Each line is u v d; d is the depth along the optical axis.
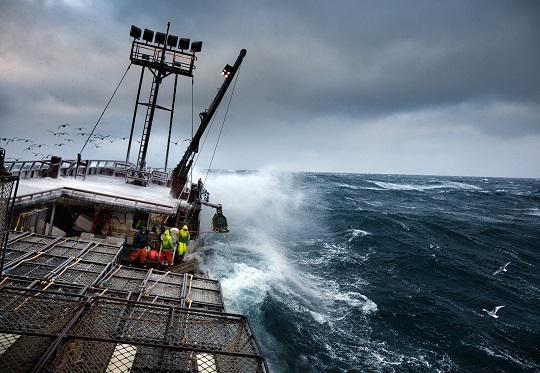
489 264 24.09
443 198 66.19
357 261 22.56
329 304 15.48
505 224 39.53
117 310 5.95
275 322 12.95
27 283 7.32
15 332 4.12
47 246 10.14
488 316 15.73
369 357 11.72
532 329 14.59
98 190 17.12
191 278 9.93
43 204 13.41
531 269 23.53
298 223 33.03
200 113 18.02
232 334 5.74
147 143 24.16
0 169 10.17
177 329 5.59
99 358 4.42
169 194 20.28
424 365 11.59
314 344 12.04
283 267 19.11
